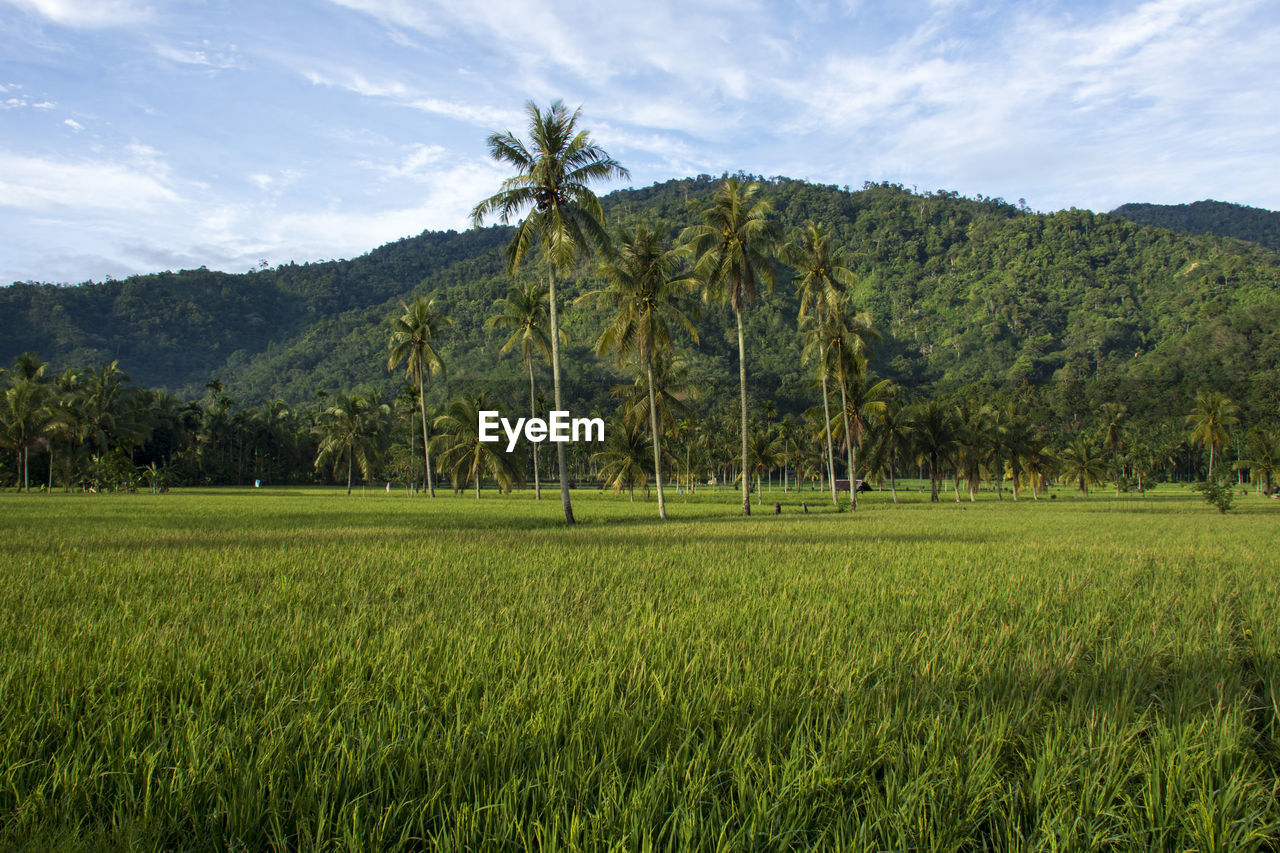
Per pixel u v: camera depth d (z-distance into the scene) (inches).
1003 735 168.1
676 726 172.7
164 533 764.6
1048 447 3166.8
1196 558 589.9
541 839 121.3
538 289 2150.6
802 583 423.2
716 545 682.8
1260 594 388.5
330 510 1412.4
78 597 352.8
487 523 1048.2
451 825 129.2
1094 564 536.7
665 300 1353.3
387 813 127.5
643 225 1317.7
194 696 193.3
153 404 3705.7
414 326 2450.8
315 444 4549.7
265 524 943.7
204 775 140.1
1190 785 149.0
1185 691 202.5
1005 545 700.7
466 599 361.1
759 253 1440.7
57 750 157.3
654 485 3265.3
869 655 241.4
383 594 377.7
